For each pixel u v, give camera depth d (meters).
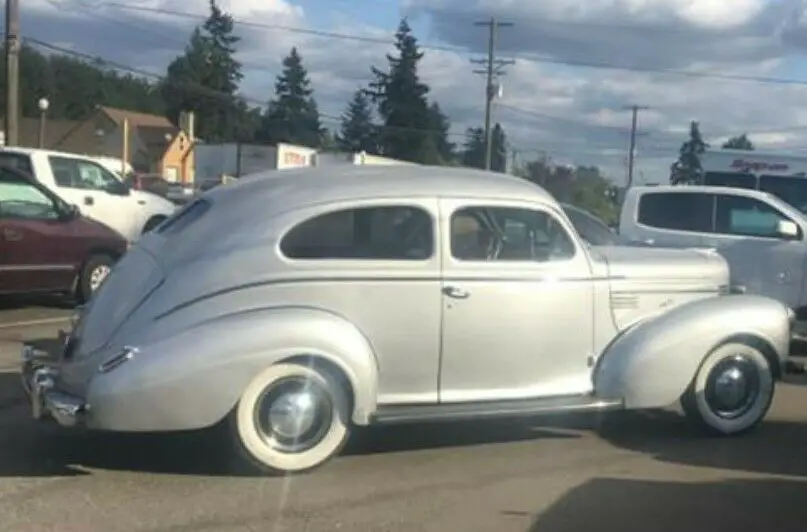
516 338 7.13
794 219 12.84
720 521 5.88
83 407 6.30
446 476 6.69
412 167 7.43
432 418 6.83
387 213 6.85
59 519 5.73
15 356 10.34
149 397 6.22
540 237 7.27
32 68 120.69
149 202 18.81
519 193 7.22
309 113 111.31
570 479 6.66
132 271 6.90
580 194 81.69
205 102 113.19
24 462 6.80
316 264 6.67
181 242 6.78
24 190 13.10
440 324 6.91
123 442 7.28
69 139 95.19
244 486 6.37
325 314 6.64
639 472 6.84
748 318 7.62
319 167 7.42
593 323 7.41
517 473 6.78
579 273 7.34
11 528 5.58
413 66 103.19
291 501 6.10
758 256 12.80
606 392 7.36
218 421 6.41
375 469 6.81
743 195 13.08
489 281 7.04
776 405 8.97
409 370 6.89
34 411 6.75
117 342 6.46
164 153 89.31
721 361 7.66
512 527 5.73
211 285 6.53
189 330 6.39
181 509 5.93
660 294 7.68
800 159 19.27
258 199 6.84
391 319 6.80
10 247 12.73
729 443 7.63
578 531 5.68
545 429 7.96
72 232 13.39
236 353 6.33
